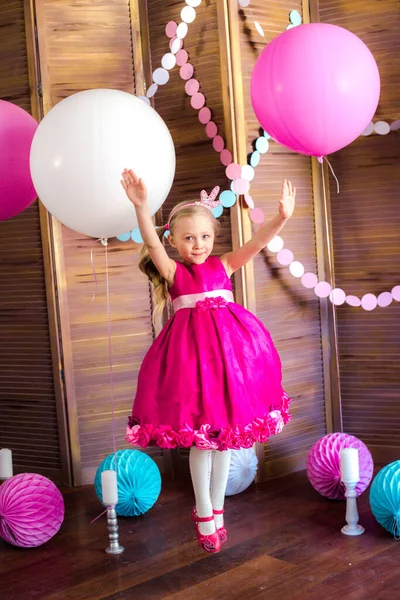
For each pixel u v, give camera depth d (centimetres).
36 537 259
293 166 326
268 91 265
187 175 323
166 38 322
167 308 337
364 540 253
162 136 248
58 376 327
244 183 305
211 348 224
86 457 331
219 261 241
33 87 320
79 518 290
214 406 217
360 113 264
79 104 241
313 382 336
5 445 346
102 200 237
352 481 259
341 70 257
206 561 245
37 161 242
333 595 217
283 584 226
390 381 329
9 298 337
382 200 323
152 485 285
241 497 301
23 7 318
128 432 226
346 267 332
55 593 229
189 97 319
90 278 328
